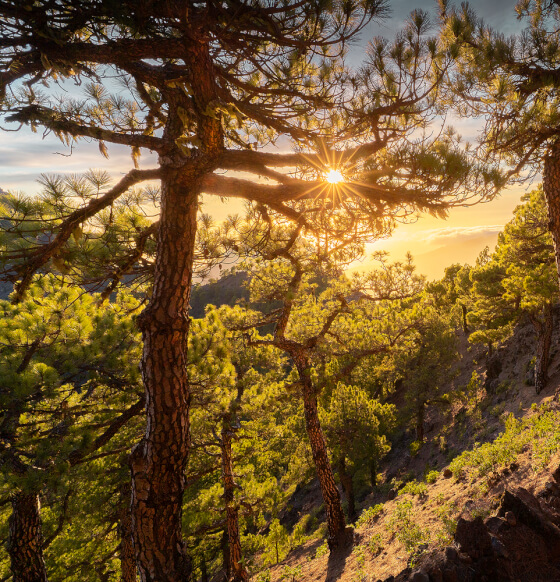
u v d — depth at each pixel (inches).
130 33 171.0
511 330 1078.4
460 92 240.5
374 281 505.0
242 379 512.4
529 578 232.2
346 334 575.2
